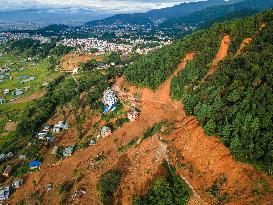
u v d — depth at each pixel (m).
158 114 118.88
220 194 73.94
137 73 146.12
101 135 124.12
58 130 145.00
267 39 109.88
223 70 105.88
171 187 80.75
